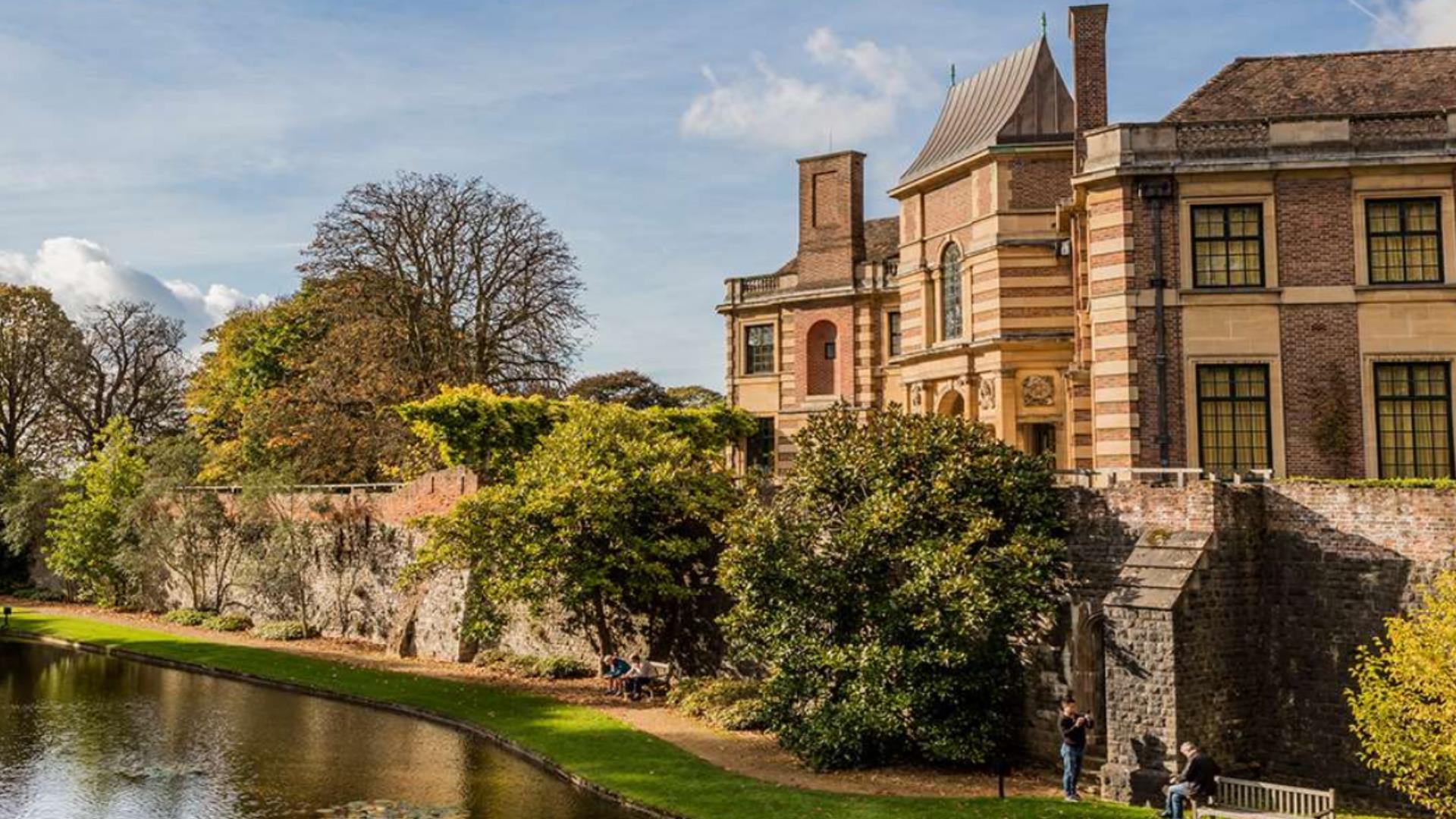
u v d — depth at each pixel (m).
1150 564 21.36
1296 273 26.73
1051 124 35.50
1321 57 29.75
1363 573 20.95
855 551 23.23
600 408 34.06
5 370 63.84
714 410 45.34
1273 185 26.83
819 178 48.75
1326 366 26.56
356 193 48.41
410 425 45.12
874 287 46.72
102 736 27.34
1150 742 20.52
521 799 21.58
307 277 49.78
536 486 31.73
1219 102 28.89
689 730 26.61
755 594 24.14
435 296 48.66
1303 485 21.78
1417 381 26.36
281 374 58.25
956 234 37.19
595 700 30.31
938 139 40.19
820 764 22.73
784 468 49.03
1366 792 20.58
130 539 53.50
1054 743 22.66
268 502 46.75
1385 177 26.45
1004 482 23.05
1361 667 20.70
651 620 32.66
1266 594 21.94
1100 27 31.31
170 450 53.06
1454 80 27.89
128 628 46.94
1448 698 16.91
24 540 58.62
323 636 43.69
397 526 41.28
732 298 51.31
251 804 21.58
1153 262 27.03
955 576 21.94
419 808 21.16
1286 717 21.56
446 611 38.00
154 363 68.19
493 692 31.47
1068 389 32.38
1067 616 22.73
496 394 45.56
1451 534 20.06
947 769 22.72
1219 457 26.81
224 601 49.34
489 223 48.97
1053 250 34.50
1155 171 26.88
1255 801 19.47
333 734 27.45
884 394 46.56
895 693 22.22
